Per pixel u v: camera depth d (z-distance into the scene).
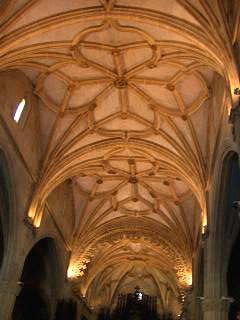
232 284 22.86
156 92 21.80
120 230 31.80
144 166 27.22
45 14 16.44
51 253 26.47
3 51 15.76
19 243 20.06
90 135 24.19
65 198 28.12
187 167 22.78
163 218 30.52
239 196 18.38
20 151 20.14
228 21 13.74
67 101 22.23
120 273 41.69
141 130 24.27
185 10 15.59
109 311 39.62
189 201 28.05
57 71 20.44
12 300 18.81
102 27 17.89
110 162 27.00
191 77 20.06
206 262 18.69
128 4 16.61
